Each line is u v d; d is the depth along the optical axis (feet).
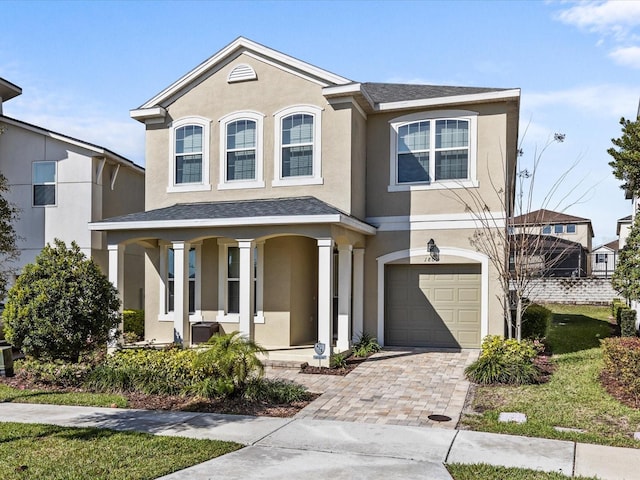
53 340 36.78
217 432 25.53
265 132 50.21
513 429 25.58
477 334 48.93
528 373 34.83
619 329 59.67
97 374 35.22
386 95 55.47
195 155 52.75
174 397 32.35
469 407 30.01
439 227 49.39
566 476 19.85
